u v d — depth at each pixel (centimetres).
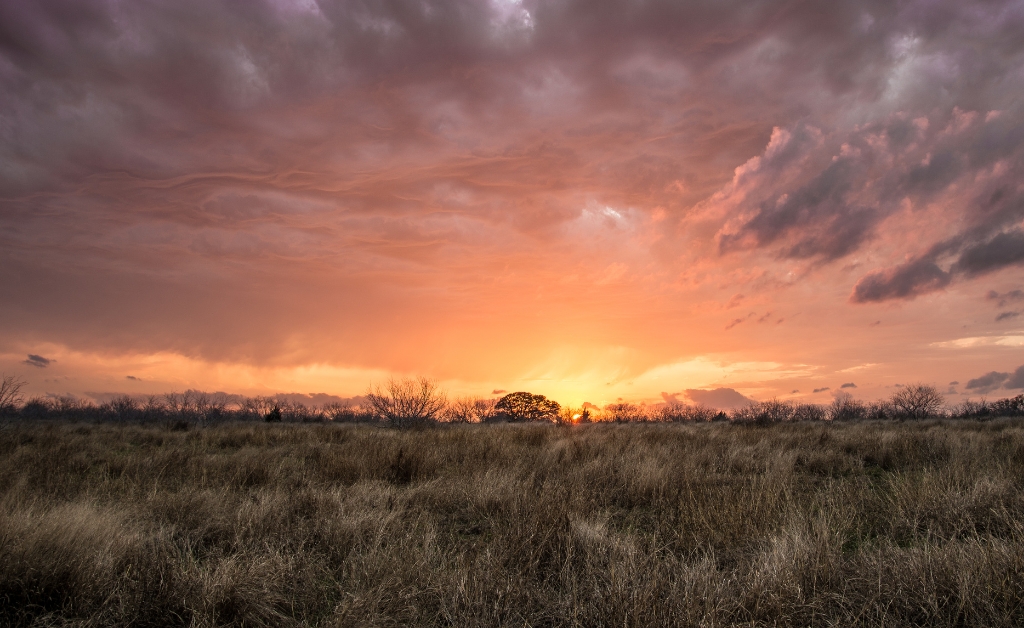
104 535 474
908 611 354
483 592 376
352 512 579
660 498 664
